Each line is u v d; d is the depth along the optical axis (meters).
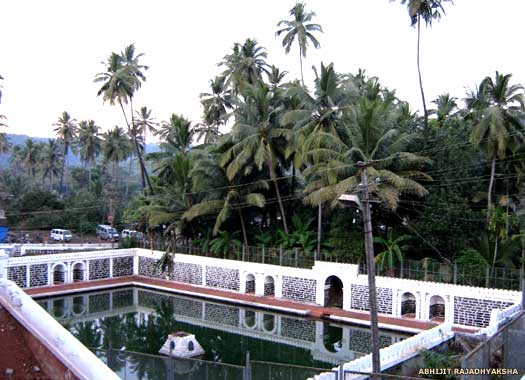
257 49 49.81
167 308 37.28
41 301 37.78
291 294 36.38
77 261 42.16
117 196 73.75
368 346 28.20
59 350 9.34
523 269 28.39
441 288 29.84
